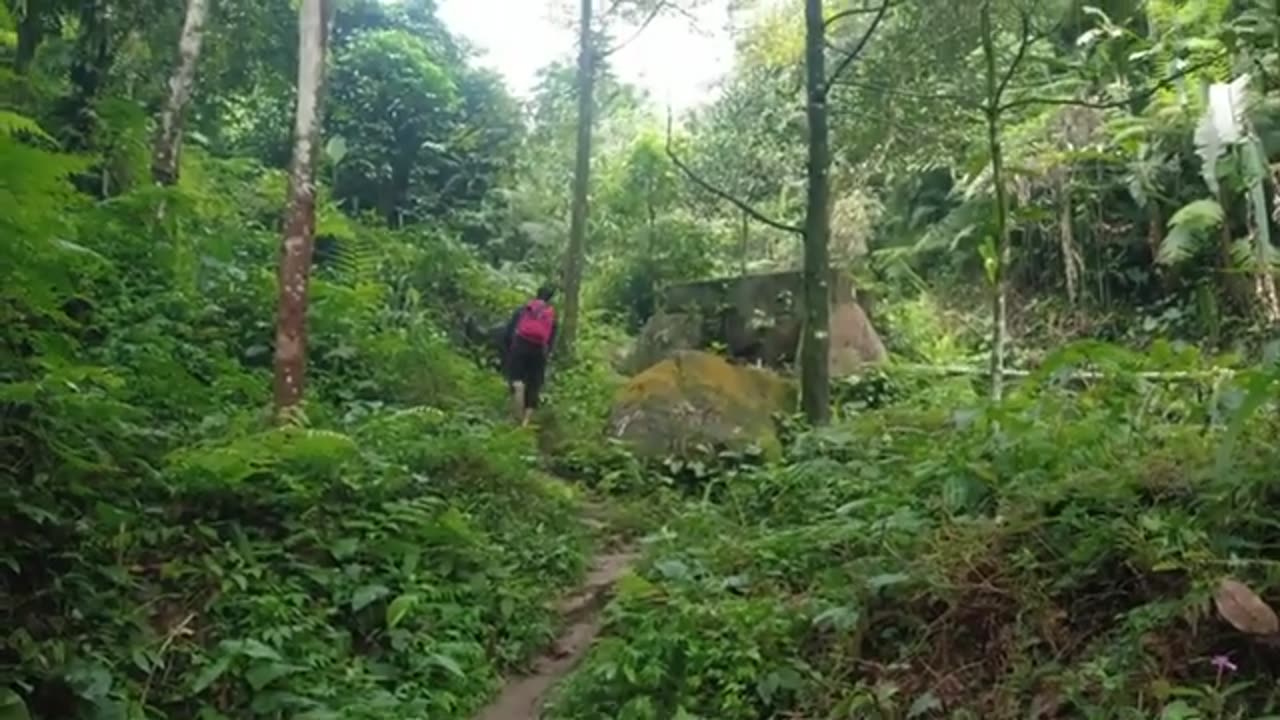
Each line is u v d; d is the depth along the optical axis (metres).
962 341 13.70
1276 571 3.95
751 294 12.48
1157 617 3.97
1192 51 10.98
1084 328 13.04
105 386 5.97
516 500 7.22
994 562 4.63
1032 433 5.50
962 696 4.22
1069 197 13.15
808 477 6.88
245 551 5.34
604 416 10.13
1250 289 10.99
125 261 8.05
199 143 12.52
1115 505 4.67
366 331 9.43
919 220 15.39
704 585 5.38
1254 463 4.50
